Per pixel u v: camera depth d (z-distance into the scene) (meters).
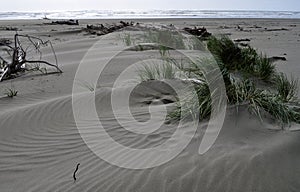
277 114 4.43
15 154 4.37
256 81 6.58
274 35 22.12
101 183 3.46
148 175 3.46
